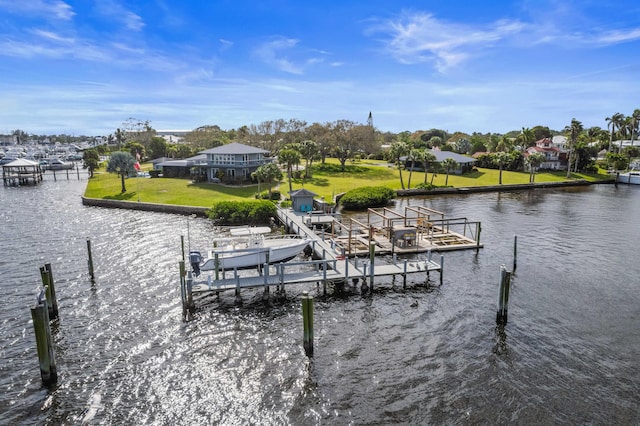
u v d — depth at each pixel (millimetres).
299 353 19766
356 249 34656
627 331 21594
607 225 47812
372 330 21891
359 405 16078
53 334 21344
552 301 25359
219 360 19234
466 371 18125
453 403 16094
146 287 27516
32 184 87750
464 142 139125
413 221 50000
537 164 87188
